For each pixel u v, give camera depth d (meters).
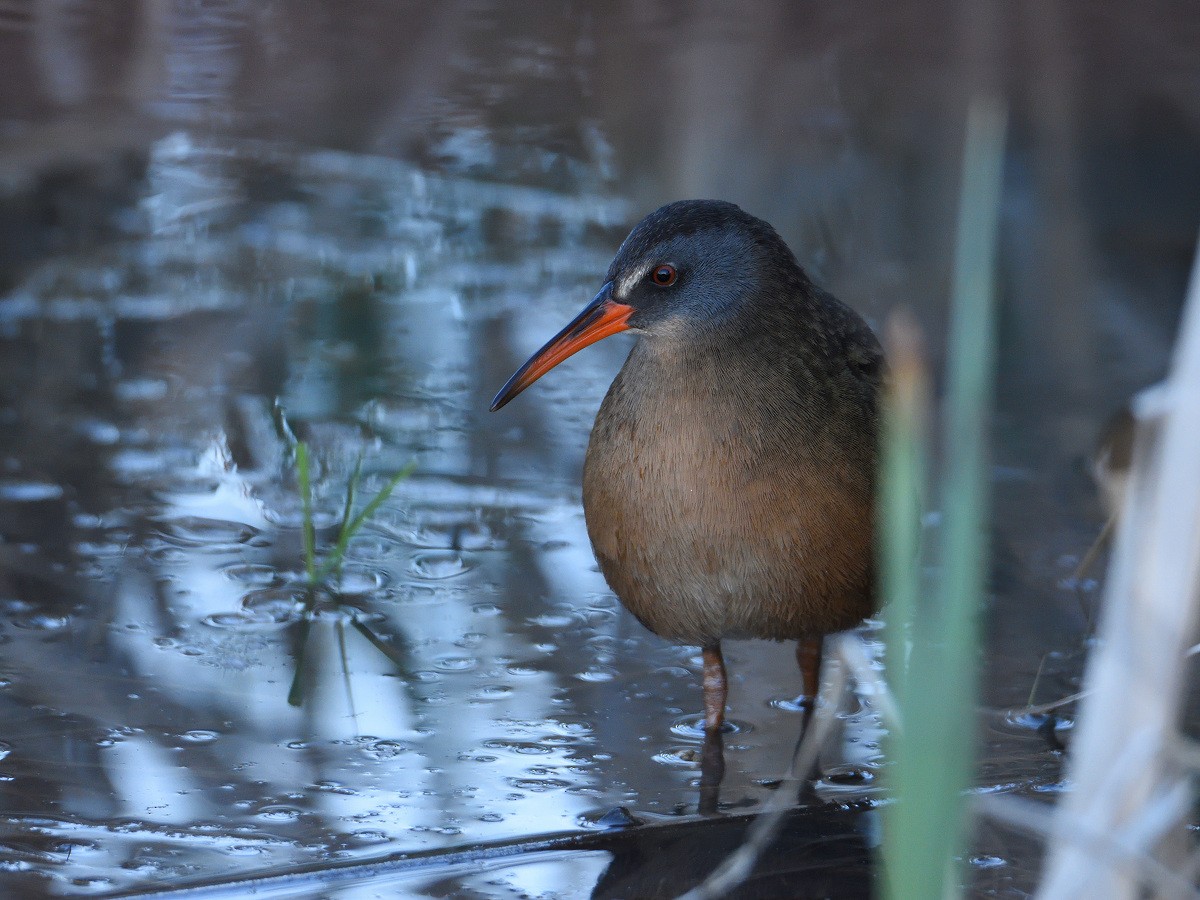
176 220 14.28
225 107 15.92
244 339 12.51
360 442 11.09
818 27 17.06
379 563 9.63
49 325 12.52
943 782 3.95
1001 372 12.04
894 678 4.19
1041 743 7.80
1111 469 10.25
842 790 7.43
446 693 8.27
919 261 13.88
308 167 15.23
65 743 7.62
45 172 14.65
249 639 8.72
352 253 13.95
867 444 7.84
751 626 7.87
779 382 7.61
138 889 6.43
